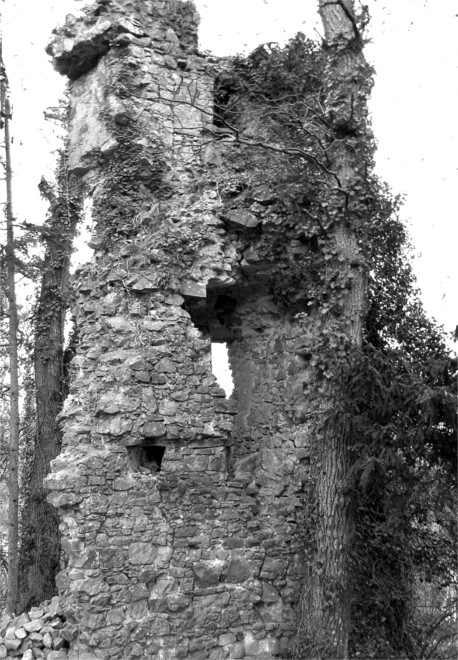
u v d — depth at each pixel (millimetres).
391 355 9773
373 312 11078
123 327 9789
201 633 9258
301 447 10625
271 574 10008
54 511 14492
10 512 12344
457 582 10695
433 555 10734
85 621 8641
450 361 9430
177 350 9906
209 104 11664
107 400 9398
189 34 11703
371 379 9578
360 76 10750
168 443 9633
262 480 10977
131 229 10477
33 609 9602
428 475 9578
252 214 10922
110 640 8656
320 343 10336
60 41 11492
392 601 10352
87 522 8898
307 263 10836
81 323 10273
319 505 9898
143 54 11156
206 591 9422
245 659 9523
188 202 10969
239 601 9656
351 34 10820
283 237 10992
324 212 10578
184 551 9406
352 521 9984
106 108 10945
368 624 10031
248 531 10039
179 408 9711
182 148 11297
